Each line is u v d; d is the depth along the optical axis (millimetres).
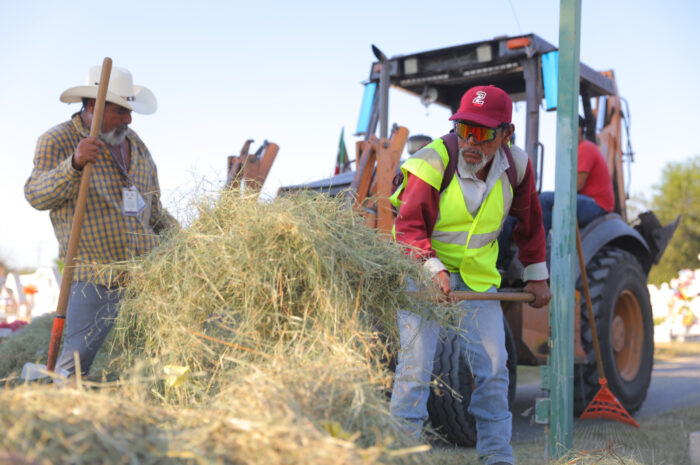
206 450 1356
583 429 4195
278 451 1345
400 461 1612
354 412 1645
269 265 2180
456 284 2805
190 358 2301
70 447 1243
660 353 9844
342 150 5523
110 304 2973
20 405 1323
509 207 2842
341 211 2451
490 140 2627
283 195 2453
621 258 5266
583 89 5504
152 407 1564
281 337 2131
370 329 2258
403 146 4359
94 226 2979
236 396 1638
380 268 2326
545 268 3018
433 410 3627
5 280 8984
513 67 4961
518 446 3912
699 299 11383
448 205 2721
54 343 2729
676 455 3473
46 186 2814
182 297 2318
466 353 2797
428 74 5336
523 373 7762
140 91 3455
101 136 3031
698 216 25578
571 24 3480
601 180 5301
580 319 4887
